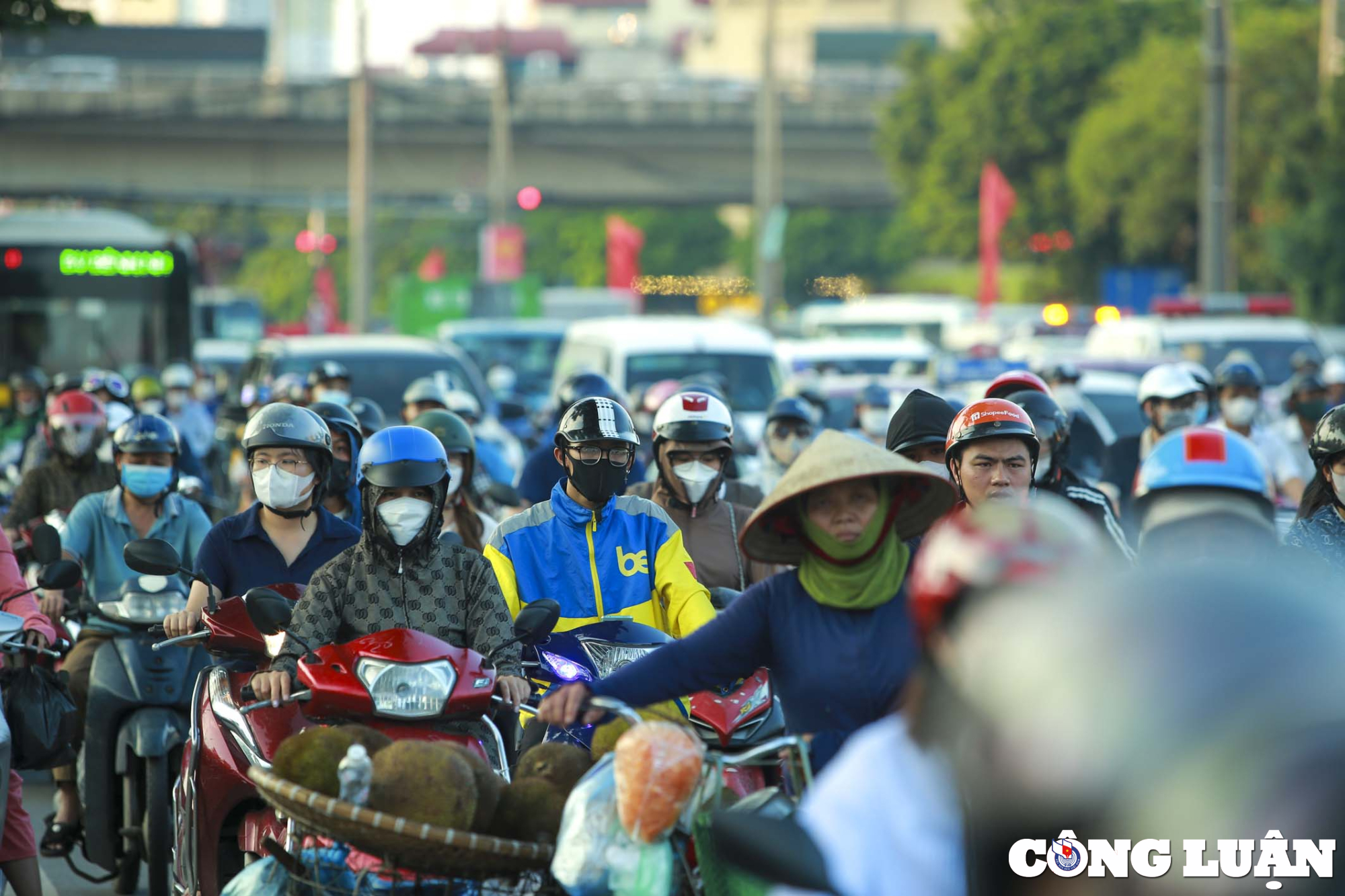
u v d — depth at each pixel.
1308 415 37.22
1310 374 37.53
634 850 11.63
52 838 22.48
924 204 175.50
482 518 25.61
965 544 6.78
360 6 141.62
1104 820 5.75
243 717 15.73
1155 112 148.00
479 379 53.88
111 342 66.38
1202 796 5.66
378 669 13.94
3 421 48.31
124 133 181.50
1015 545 6.70
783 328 142.25
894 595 13.08
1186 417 29.94
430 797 12.04
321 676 14.00
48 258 66.12
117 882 21.72
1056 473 19.20
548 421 52.78
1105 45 167.38
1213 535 10.21
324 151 185.62
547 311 148.00
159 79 179.12
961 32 183.88
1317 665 5.81
